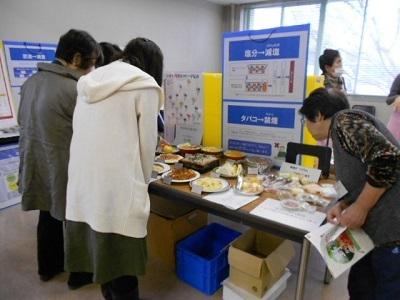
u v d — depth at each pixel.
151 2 4.96
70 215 1.31
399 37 4.75
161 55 1.34
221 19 6.62
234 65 1.98
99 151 1.17
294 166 1.69
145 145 1.23
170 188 1.55
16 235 2.48
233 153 2.02
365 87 5.22
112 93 1.16
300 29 1.69
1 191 2.95
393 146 0.95
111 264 1.26
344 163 1.09
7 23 3.23
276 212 1.29
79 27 3.98
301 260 1.17
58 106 1.51
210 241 2.16
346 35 5.27
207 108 2.22
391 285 1.09
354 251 1.05
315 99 1.13
